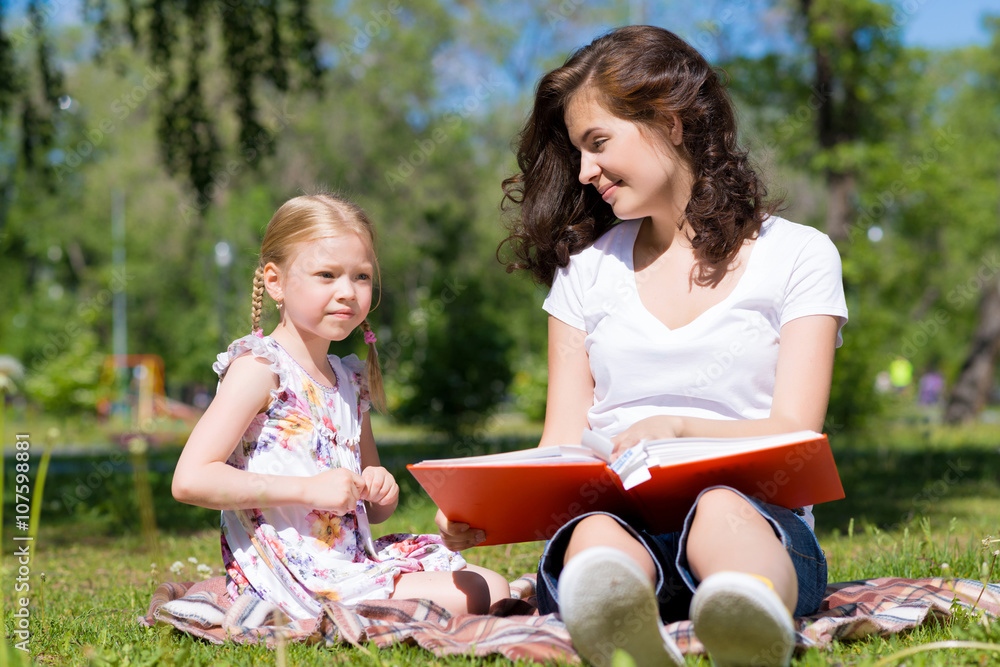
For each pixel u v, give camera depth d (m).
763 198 2.30
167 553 4.30
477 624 2.06
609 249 2.41
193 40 10.75
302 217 2.36
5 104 10.17
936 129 17.81
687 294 2.24
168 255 32.56
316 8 24.92
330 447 2.34
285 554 2.22
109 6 11.12
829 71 15.02
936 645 1.69
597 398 2.35
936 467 8.03
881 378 15.52
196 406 33.66
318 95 10.92
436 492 2.02
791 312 2.15
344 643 2.02
